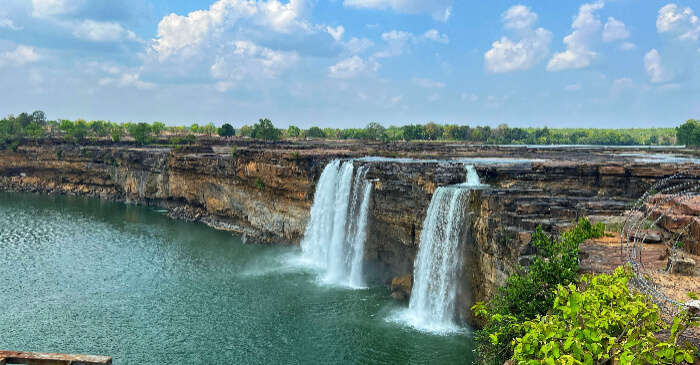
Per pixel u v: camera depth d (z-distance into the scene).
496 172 51.50
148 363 37.22
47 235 78.44
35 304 48.41
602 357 14.74
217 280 56.41
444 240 44.41
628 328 15.09
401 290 50.53
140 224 87.88
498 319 18.98
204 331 42.84
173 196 100.50
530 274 27.34
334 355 38.47
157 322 44.66
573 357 13.88
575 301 14.80
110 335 41.75
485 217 40.03
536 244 29.28
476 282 41.81
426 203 49.41
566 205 39.44
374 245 56.25
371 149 105.69
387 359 37.50
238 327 43.66
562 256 26.53
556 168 50.62
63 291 52.38
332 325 43.78
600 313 14.84
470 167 51.78
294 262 64.31
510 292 27.36
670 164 50.03
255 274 58.81
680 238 28.33
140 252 68.62
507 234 35.75
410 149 108.38
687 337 16.83
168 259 65.12
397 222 52.56
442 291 44.06
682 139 157.12
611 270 25.97
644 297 17.06
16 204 107.31
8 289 52.59
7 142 139.00
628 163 52.31
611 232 33.22
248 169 78.38
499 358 25.62
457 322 43.78
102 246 71.81
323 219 64.50
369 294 51.69
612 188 47.72
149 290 52.97
